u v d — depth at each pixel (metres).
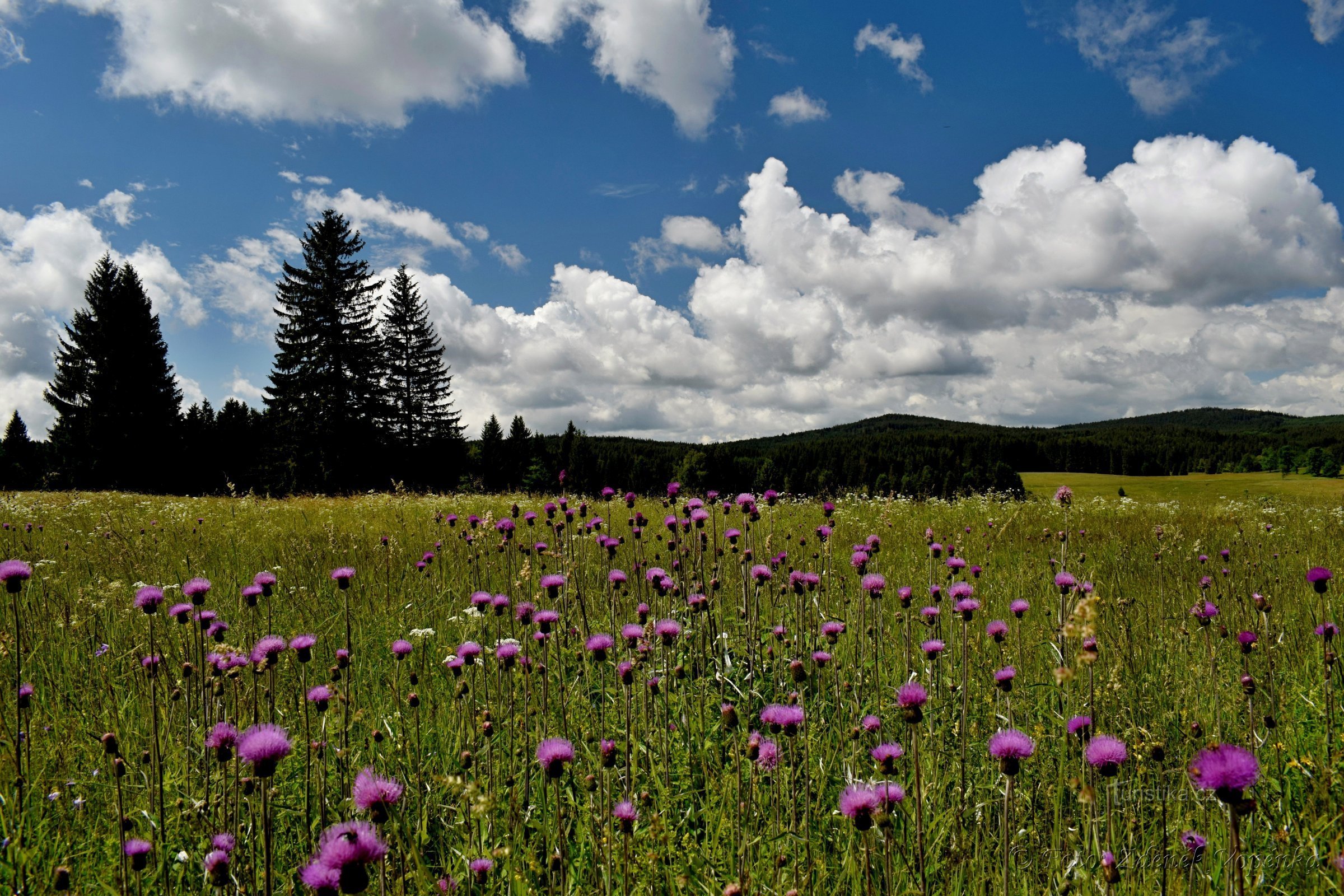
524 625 3.52
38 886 2.25
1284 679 3.97
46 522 10.64
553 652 4.21
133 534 9.19
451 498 17.48
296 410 44.94
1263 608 4.19
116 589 5.06
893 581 6.42
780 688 3.95
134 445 48.62
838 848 2.65
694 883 2.32
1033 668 4.23
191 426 56.94
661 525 9.27
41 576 6.13
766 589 5.67
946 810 2.85
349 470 44.41
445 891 2.18
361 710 3.29
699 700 3.78
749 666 4.23
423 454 56.78
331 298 46.47
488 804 2.19
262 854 2.60
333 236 47.34
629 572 5.26
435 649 4.72
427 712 3.73
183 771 3.04
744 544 5.26
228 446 66.56
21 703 2.69
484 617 4.66
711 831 2.73
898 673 4.23
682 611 4.55
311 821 2.77
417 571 6.80
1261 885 2.29
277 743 1.98
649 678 3.41
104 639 4.71
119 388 49.12
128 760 3.13
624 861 2.28
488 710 3.32
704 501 5.92
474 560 6.54
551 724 3.54
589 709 3.76
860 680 3.95
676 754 3.34
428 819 2.88
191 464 53.16
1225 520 11.69
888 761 2.26
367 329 48.16
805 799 2.53
